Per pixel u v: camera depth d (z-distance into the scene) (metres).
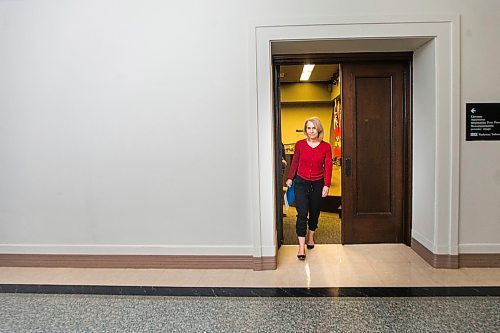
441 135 3.25
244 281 3.13
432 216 3.38
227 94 3.35
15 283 3.18
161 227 3.48
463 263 3.32
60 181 3.54
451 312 2.49
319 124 3.78
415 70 3.77
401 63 3.97
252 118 3.31
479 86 3.22
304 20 3.23
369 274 3.22
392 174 4.06
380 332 2.25
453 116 3.23
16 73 3.50
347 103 4.05
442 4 3.19
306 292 2.87
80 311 2.64
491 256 3.30
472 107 3.23
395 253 3.79
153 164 3.45
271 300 2.75
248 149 3.37
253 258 3.39
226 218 3.43
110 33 3.40
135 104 3.43
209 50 3.34
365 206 4.12
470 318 2.40
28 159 3.55
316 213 3.91
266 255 3.39
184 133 3.41
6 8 3.45
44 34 3.45
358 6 3.22
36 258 3.60
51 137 3.52
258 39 3.27
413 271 3.27
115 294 2.92
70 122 3.49
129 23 3.38
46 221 3.58
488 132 3.24
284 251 3.97
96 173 3.50
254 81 3.29
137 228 3.50
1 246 3.63
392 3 3.21
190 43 3.35
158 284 3.10
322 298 2.76
